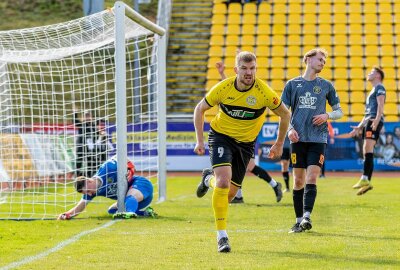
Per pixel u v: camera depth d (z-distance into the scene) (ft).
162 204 100.27
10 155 135.23
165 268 48.80
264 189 130.31
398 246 58.49
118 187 84.58
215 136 58.49
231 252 55.67
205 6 234.38
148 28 98.53
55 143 151.53
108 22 91.61
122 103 85.46
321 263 50.49
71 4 251.80
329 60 214.48
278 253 55.06
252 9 229.45
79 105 189.47
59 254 55.57
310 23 224.94
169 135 183.52
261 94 57.31
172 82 212.43
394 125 180.04
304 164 68.59
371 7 229.04
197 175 172.96
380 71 111.14
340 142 179.93
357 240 61.93
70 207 100.73
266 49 218.18
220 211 56.39
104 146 124.88
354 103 202.90
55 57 100.94
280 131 60.13
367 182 111.75
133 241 62.39
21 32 93.09
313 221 77.15
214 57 217.36
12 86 198.80
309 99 68.33
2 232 69.97
